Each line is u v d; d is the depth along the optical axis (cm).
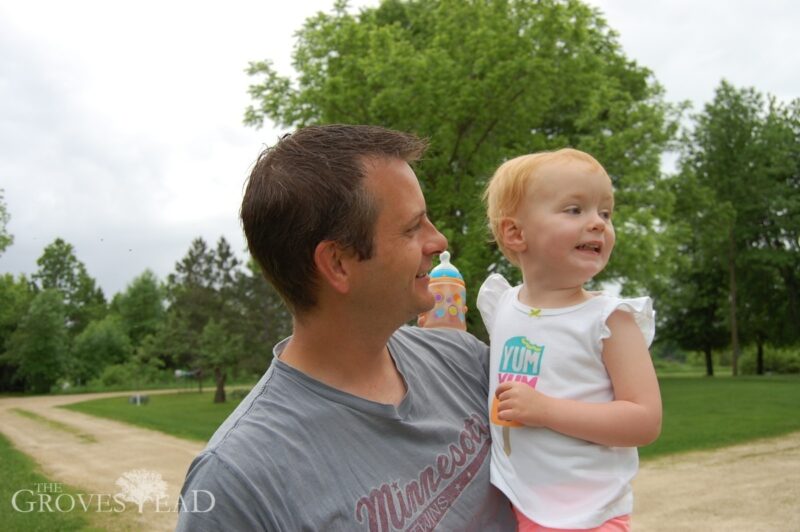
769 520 726
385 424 150
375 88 1636
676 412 1631
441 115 1588
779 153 3706
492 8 1703
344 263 145
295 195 144
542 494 168
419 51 1788
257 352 3997
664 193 1920
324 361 152
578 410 167
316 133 152
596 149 1789
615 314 177
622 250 1673
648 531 707
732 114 3772
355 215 144
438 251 160
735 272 3916
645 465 1027
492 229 206
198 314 4928
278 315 4291
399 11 2361
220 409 2797
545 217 186
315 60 1878
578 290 189
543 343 182
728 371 5488
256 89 1856
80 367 6019
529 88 1575
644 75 2397
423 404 165
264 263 151
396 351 175
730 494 836
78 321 7781
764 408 1652
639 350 174
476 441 173
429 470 153
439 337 199
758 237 3841
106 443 1574
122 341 6425
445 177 1627
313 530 131
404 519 142
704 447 1149
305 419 141
